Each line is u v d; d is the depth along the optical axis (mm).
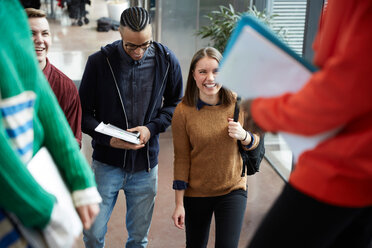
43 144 1259
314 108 998
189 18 6055
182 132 2777
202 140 2705
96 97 2979
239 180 2803
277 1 5035
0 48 1047
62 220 1105
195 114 2723
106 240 3848
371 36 913
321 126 1018
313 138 1107
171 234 3969
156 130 2980
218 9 6000
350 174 1061
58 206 1111
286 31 4812
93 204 1268
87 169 1297
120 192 4574
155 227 4047
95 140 2957
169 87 3096
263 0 5445
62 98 2533
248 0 5609
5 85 1044
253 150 2742
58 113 1273
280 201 1207
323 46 1116
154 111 3041
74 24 12586
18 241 1058
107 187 3027
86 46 10328
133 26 2689
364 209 1200
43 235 1096
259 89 1223
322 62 1129
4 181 1016
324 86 972
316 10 4113
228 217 2729
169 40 6141
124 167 3002
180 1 5988
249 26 1188
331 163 1083
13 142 1073
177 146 2818
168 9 6008
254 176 5000
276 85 1211
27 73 1141
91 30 12047
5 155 1014
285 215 1180
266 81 1214
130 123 2996
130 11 2752
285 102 1099
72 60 9047
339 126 1030
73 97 2576
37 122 1193
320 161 1102
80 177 1270
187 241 2975
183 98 2764
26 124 1098
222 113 2709
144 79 2947
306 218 1141
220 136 2701
